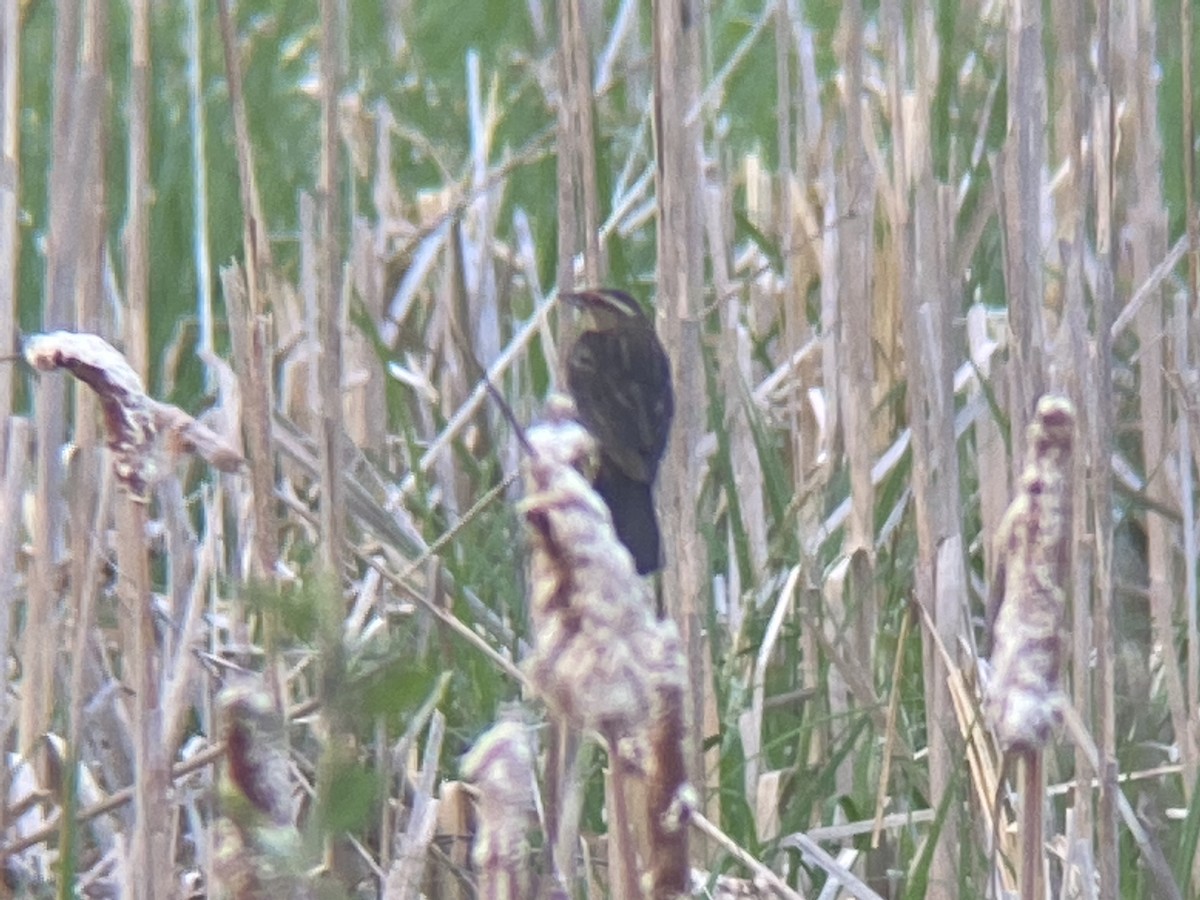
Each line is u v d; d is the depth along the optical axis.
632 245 11.38
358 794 4.27
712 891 6.87
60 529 8.16
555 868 5.24
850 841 7.88
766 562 8.83
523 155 10.12
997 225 10.34
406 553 8.41
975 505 9.53
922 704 8.44
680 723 4.18
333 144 6.51
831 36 14.96
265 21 14.52
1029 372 7.38
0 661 7.02
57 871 6.99
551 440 4.12
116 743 7.41
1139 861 7.34
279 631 5.86
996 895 6.62
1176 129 12.00
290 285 10.66
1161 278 8.56
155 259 10.60
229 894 4.64
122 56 12.44
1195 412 8.21
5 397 7.25
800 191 11.11
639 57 11.69
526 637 8.09
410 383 9.86
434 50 15.02
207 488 8.64
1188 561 8.00
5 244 7.25
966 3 10.74
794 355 9.73
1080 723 6.83
